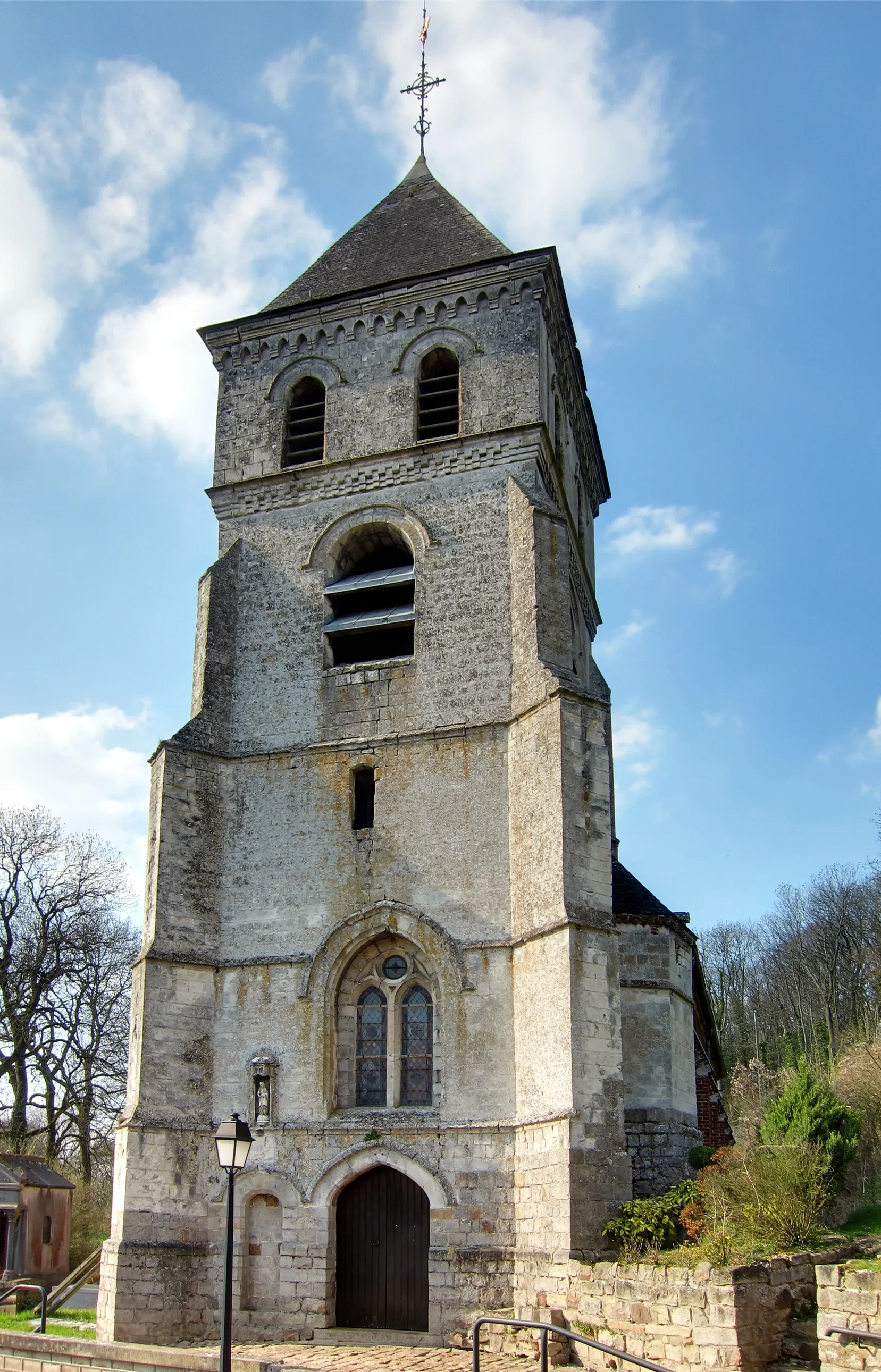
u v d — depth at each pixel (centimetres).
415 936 2444
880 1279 1453
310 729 2694
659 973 2638
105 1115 4444
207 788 2667
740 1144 2277
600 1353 1845
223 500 2988
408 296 2983
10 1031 4138
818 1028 6475
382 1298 2275
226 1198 2308
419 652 2667
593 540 3706
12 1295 2775
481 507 2739
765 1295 1692
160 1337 2239
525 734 2462
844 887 6906
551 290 2969
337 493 2889
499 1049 2316
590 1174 2062
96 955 4412
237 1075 2461
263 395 3053
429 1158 2278
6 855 4341
